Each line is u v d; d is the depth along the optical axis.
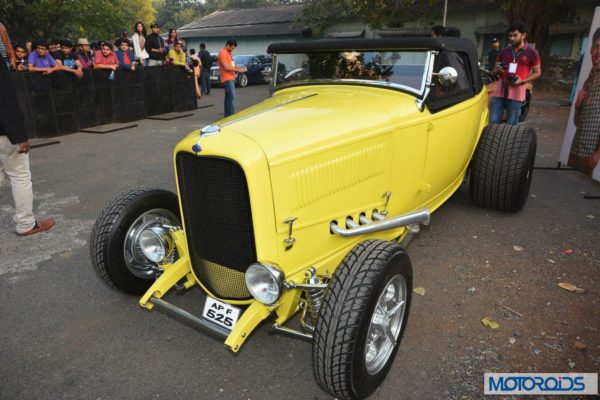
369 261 2.30
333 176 2.73
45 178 6.57
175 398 2.53
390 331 2.54
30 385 2.64
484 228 4.56
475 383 2.58
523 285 3.54
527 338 2.94
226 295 2.77
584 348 2.82
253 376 2.69
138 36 12.77
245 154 2.33
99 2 24.81
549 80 16.95
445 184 4.30
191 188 2.61
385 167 3.12
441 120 3.63
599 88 5.28
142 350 2.93
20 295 3.56
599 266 3.79
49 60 9.42
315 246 2.77
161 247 3.01
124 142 8.90
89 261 4.09
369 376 2.36
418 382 2.60
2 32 6.10
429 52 3.42
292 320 3.18
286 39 27.77
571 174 6.32
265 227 2.42
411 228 3.41
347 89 3.63
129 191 3.26
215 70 19.62
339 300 2.20
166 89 12.09
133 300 3.48
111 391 2.59
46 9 22.59
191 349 2.93
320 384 2.32
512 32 6.17
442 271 3.78
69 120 9.78
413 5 18.92
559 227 4.55
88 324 3.20
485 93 4.87
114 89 10.71
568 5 17.47
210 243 2.64
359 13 18.94
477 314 3.20
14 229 4.80
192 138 2.57
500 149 4.52
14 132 4.12
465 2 19.77
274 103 3.32
